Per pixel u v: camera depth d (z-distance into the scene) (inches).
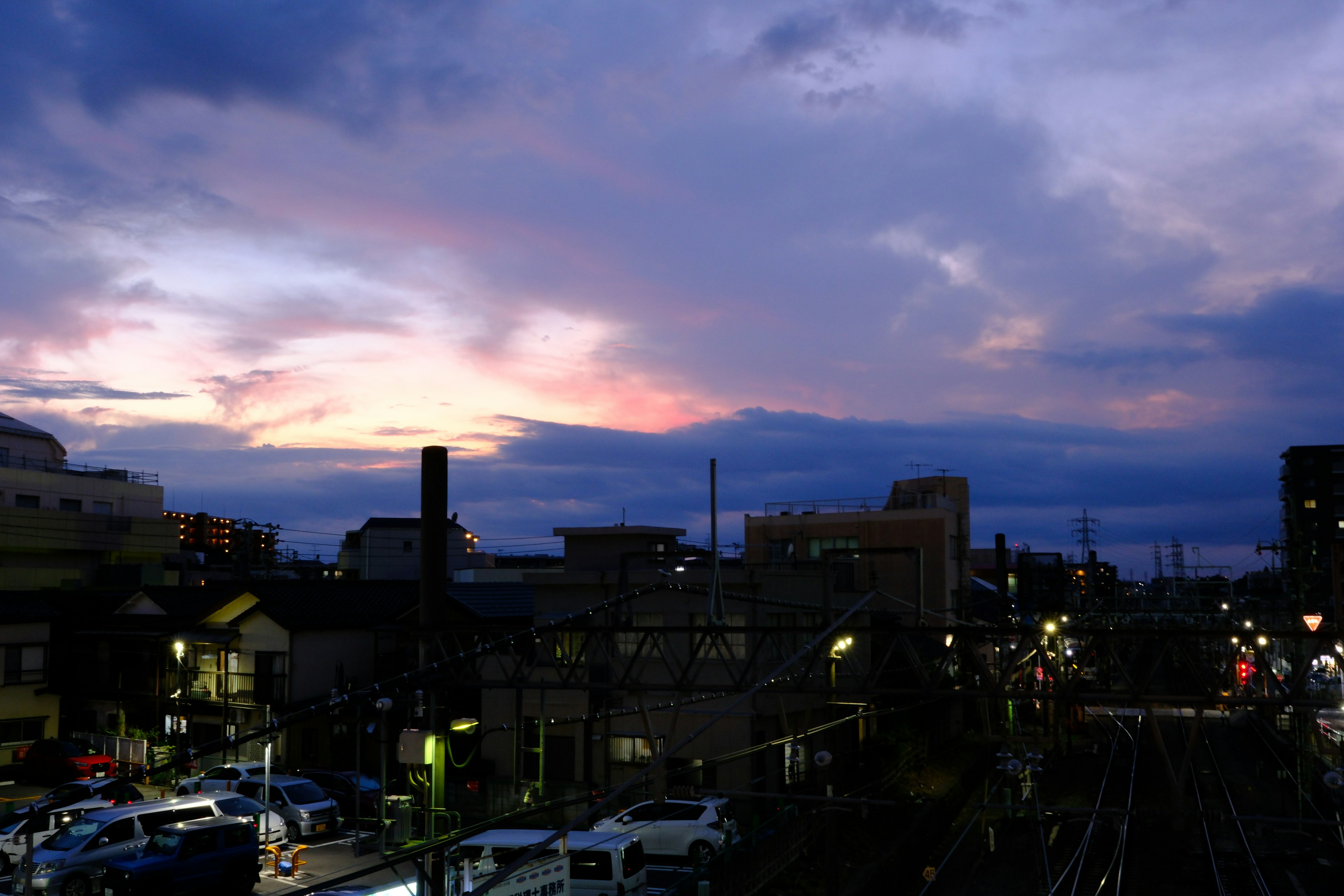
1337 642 711.1
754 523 2421.3
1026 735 2044.8
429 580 925.8
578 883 828.0
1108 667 806.5
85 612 1889.8
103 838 894.4
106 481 2571.4
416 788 1052.5
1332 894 1120.8
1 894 873.5
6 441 2568.9
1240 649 770.8
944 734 1940.2
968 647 805.2
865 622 1546.5
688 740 515.2
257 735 641.0
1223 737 2409.0
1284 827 1421.0
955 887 1186.6
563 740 1322.6
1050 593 2802.7
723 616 950.4
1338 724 1457.9
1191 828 1465.3
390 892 741.9
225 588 1871.3
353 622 1604.3
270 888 916.6
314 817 1120.8
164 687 1681.8
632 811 1065.5
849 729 1530.5
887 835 1245.7
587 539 1566.2
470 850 841.5
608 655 922.7
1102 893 1144.2
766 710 1263.5
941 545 2240.4
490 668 1382.9
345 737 1545.3
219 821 909.2
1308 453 4001.0
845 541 2320.4
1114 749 2212.1
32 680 1696.6
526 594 1830.7
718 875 889.5
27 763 1537.9
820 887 1013.8
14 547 2236.7
